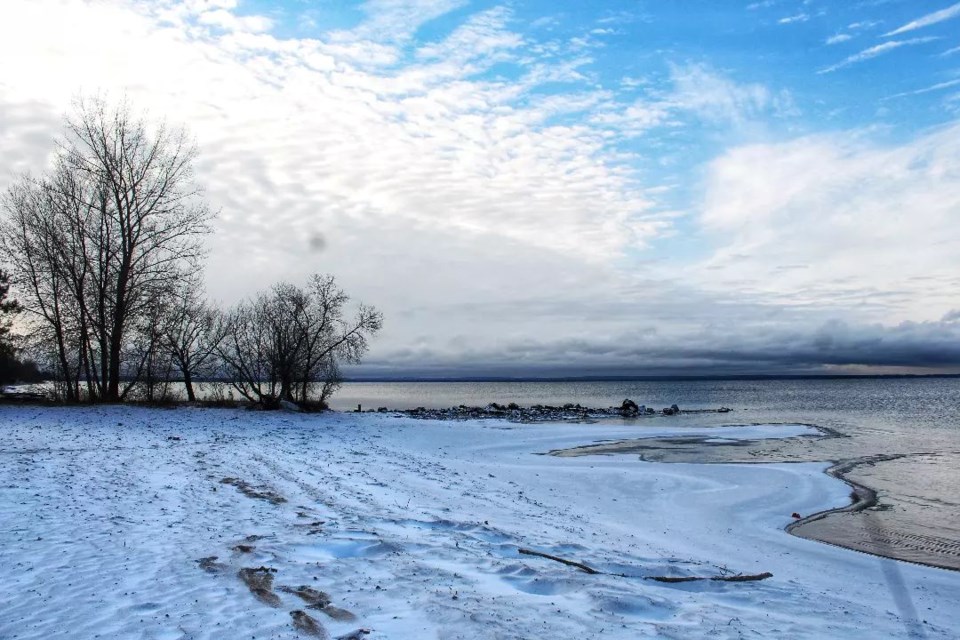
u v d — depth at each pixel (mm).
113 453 19328
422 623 6914
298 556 9586
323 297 39844
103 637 6445
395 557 9703
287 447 23953
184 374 41094
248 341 38844
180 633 6594
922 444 35844
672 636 6754
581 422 52625
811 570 12523
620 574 9695
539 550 10922
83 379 38688
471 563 9570
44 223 34156
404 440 29891
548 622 7027
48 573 8328
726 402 98188
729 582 9781
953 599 11047
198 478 16047
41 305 34531
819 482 23031
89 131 34906
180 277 36438
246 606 7406
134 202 35656
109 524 10953
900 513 18562
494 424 44156
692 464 26625
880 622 8484
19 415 27719
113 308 35438
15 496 12656
